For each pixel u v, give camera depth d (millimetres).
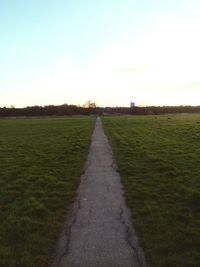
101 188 15312
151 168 19094
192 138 32906
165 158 21938
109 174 18172
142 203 12898
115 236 10086
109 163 21328
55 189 15164
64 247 9469
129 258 8805
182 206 12289
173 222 10898
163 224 10742
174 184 15258
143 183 15805
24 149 28531
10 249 9359
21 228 10633
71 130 50000
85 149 27750
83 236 10133
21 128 58281
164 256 8844
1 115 169000
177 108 169625
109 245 9523
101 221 11266
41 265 8547
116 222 11141
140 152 24984
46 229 10617
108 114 162500
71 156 24172
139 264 8516
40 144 32062
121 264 8531
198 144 28156
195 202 12602
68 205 12984
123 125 59625
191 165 19328
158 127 50438
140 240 9742
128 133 42500
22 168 19922
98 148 28359
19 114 170375
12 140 36625
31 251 9219
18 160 22844
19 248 9422
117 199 13578
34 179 17078
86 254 9055
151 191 14367
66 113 169375
